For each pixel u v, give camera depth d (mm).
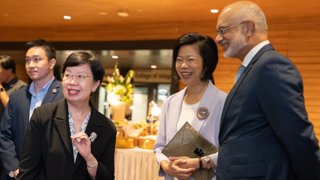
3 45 7566
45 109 1820
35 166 1761
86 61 1833
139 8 5738
